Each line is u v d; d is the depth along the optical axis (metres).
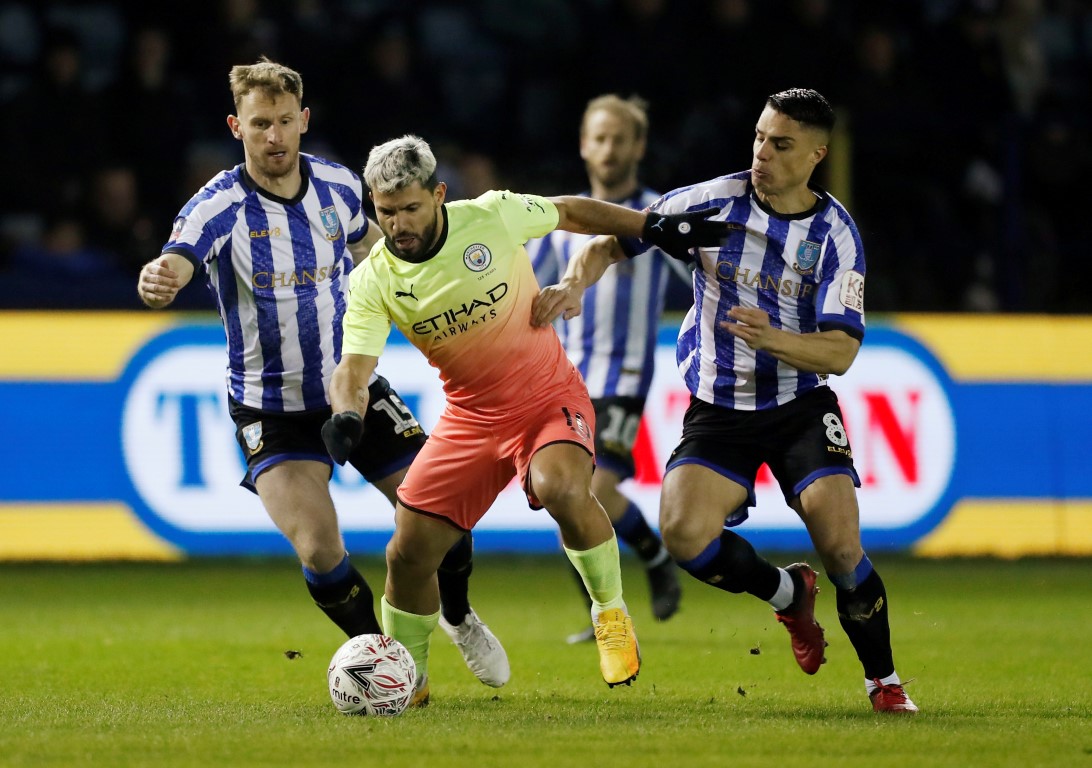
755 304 19.97
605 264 20.12
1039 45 53.38
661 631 28.83
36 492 38.91
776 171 19.30
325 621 29.95
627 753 15.59
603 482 28.00
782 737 16.66
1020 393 41.38
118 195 45.38
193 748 15.79
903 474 40.69
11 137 45.47
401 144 17.78
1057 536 41.38
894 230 47.22
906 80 49.44
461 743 16.16
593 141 29.23
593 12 53.47
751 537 39.59
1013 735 16.86
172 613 31.16
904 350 40.84
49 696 20.45
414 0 53.41
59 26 46.25
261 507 39.19
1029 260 46.53
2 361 38.91
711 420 20.20
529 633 28.36
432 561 19.17
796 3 49.31
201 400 39.03
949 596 34.47
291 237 20.70
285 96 20.25
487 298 18.41
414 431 21.70
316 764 14.93
